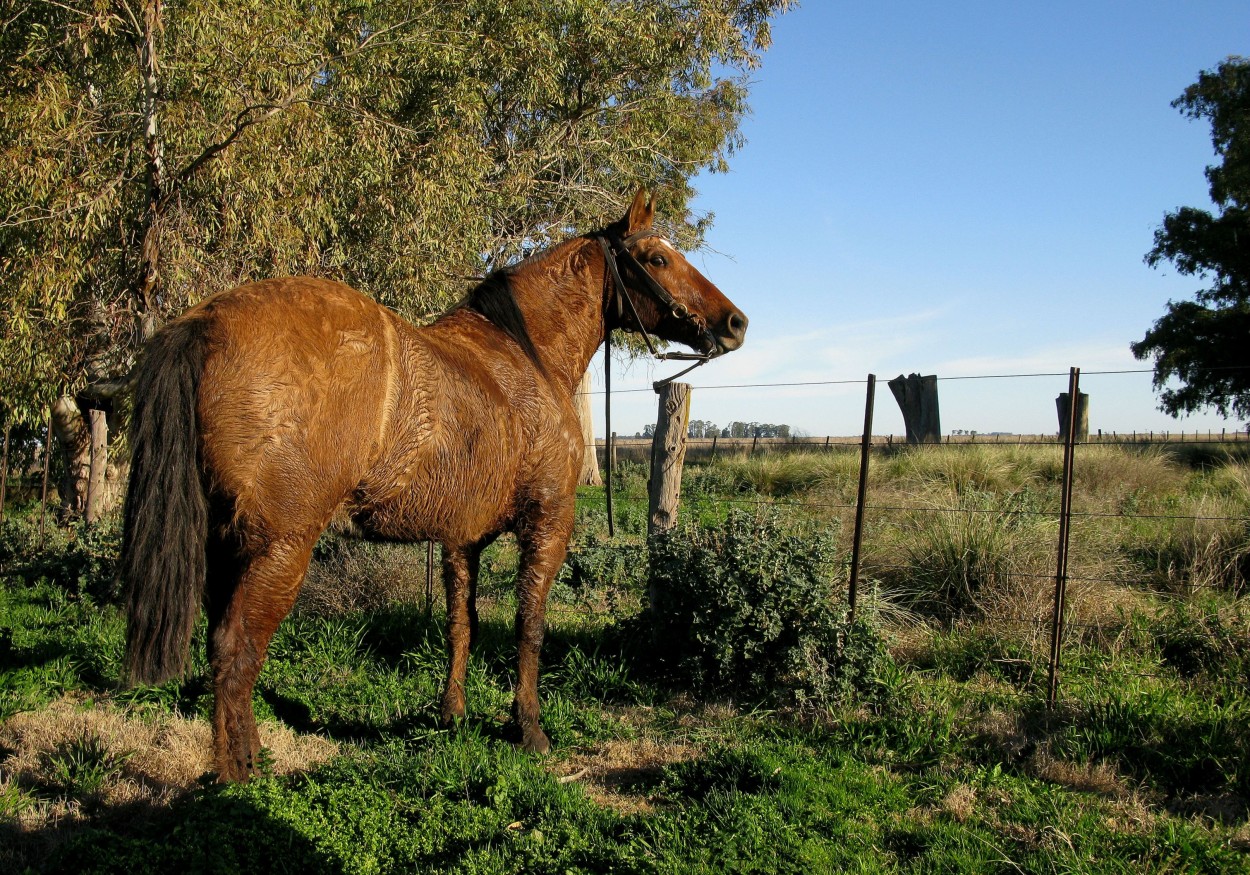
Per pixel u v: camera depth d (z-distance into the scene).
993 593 6.20
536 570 4.19
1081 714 4.48
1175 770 3.89
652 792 3.80
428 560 6.47
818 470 14.34
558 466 4.15
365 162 9.37
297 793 3.27
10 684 4.80
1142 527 8.44
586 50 16.78
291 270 8.76
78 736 3.98
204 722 4.29
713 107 19.95
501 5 14.08
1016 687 5.07
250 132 8.14
